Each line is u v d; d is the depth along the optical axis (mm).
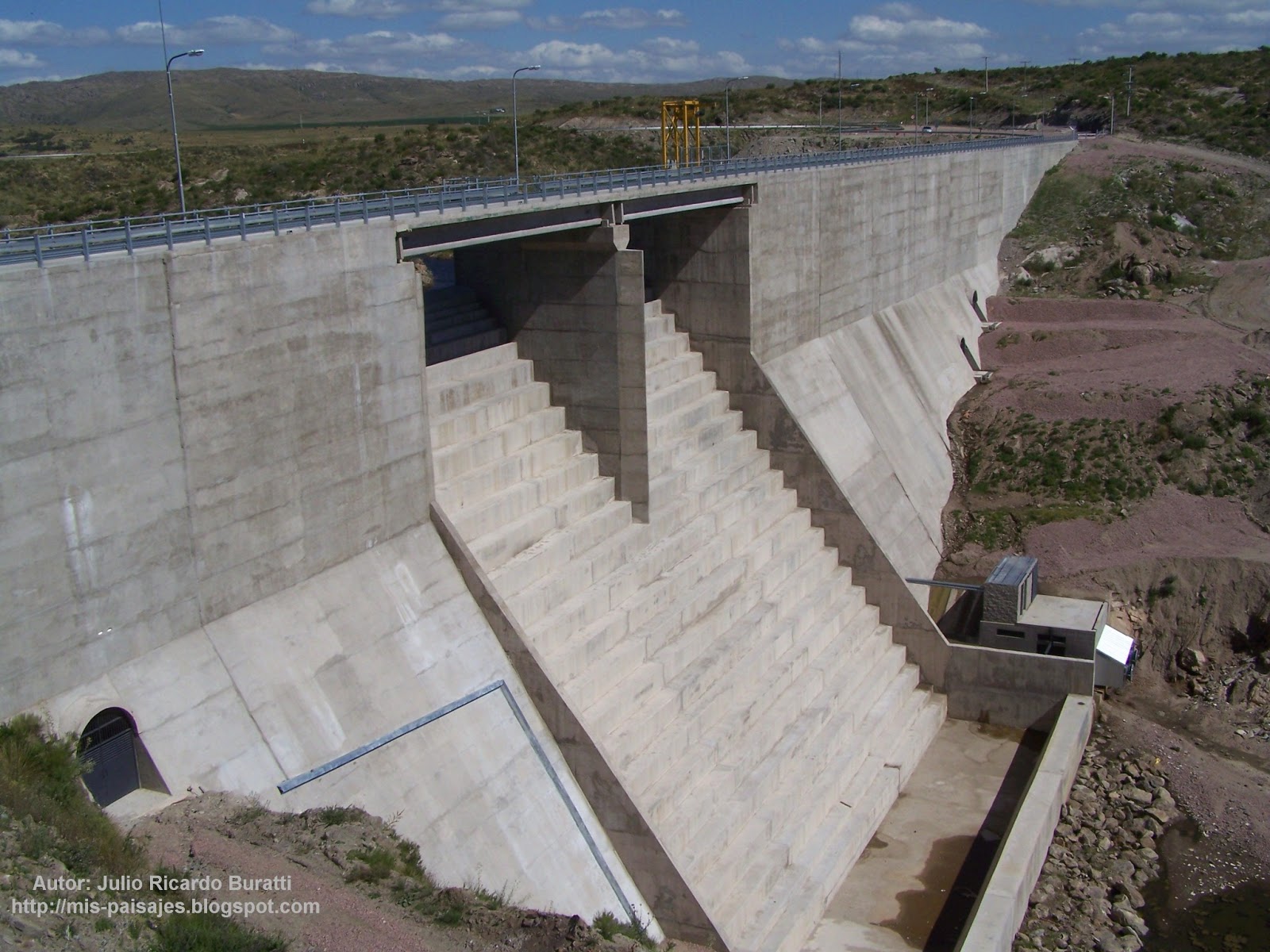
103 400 22078
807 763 35688
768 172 47406
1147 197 84750
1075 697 41781
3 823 18094
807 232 50125
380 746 26266
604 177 38906
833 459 48000
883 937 31406
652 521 37531
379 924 20125
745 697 35969
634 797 29391
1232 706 43344
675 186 39750
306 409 26500
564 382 37656
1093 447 55844
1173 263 77438
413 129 104000
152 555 23281
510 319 38094
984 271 78125
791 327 49531
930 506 54062
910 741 40312
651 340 44344
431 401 33406
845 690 39469
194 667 24031
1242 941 32344
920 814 37406
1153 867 35219
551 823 28156
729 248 44844
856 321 57562
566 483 36281
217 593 24797
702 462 41438
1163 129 105375
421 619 28781
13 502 20672
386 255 28406
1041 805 35375
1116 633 44688
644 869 28719
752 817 32562
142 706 22828
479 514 32344
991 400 61344
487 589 29828
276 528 26062
